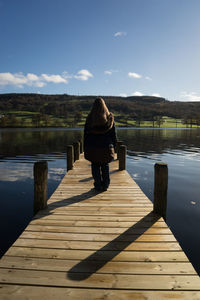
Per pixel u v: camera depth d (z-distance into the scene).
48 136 41.16
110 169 6.73
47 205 3.64
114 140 4.19
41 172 3.37
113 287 1.75
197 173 9.98
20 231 4.43
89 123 3.93
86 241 2.49
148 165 12.24
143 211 3.42
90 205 3.66
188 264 2.09
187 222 4.73
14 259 2.12
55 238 2.56
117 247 2.37
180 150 19.83
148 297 1.66
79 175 5.91
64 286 1.75
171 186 7.73
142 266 2.04
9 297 1.63
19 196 6.66
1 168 11.22
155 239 2.56
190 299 1.65
